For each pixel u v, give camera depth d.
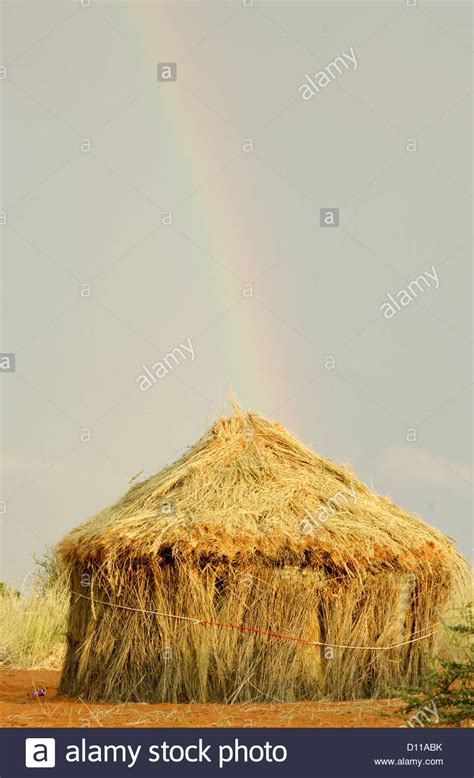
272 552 9.37
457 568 10.60
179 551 9.34
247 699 9.27
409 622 10.12
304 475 10.46
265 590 9.47
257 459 10.50
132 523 9.61
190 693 9.32
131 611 9.55
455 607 10.65
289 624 9.49
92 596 9.73
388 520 10.25
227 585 9.44
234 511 9.65
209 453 10.59
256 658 9.41
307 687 9.48
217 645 9.38
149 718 8.38
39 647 14.20
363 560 9.62
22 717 8.52
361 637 9.72
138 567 9.51
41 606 15.22
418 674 10.04
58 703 9.44
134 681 9.48
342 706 8.97
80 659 9.94
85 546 9.92
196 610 9.40
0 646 14.24
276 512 9.71
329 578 9.63
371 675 9.78
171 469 10.70
